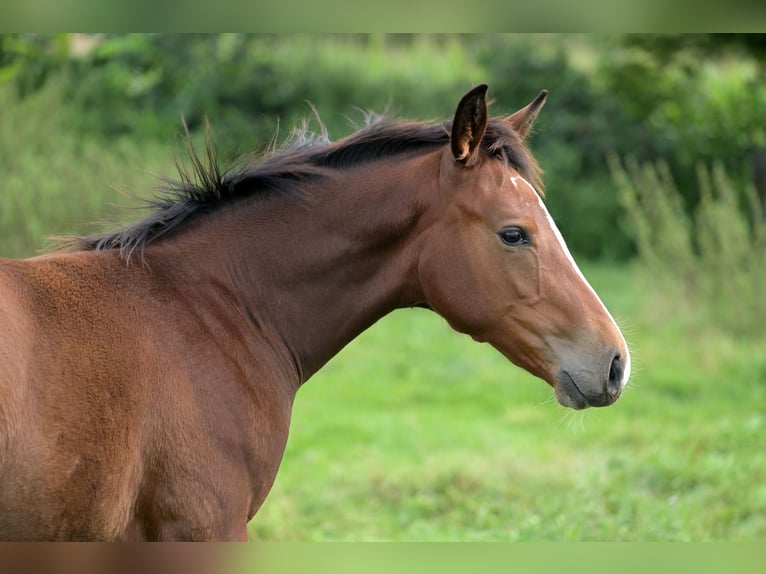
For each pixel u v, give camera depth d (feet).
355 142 16.55
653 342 50.98
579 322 15.37
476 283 15.61
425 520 28.60
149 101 70.44
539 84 75.61
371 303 16.34
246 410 15.14
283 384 16.03
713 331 50.98
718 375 45.78
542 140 74.84
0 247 40.04
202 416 14.62
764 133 77.36
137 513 14.32
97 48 70.64
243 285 15.93
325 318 16.30
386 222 16.08
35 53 66.33
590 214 73.92
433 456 33.88
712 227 55.36
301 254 16.12
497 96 75.51
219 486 14.69
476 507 28.81
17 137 44.96
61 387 13.28
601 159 75.87
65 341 13.62
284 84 72.54
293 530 27.50
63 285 14.21
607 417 39.34
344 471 32.37
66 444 13.19
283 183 16.29
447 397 44.04
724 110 76.79
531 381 46.34
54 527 13.34
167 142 64.95
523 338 15.60
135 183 43.01
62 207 40.96
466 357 50.14
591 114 75.77
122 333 14.25
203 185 16.25
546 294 15.46
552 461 32.86
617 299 60.23
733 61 80.74
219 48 73.05
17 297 13.51
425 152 16.49
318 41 75.36
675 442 35.32
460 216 15.69
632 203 57.36
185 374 14.65
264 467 15.46
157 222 15.85
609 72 76.64
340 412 41.04
